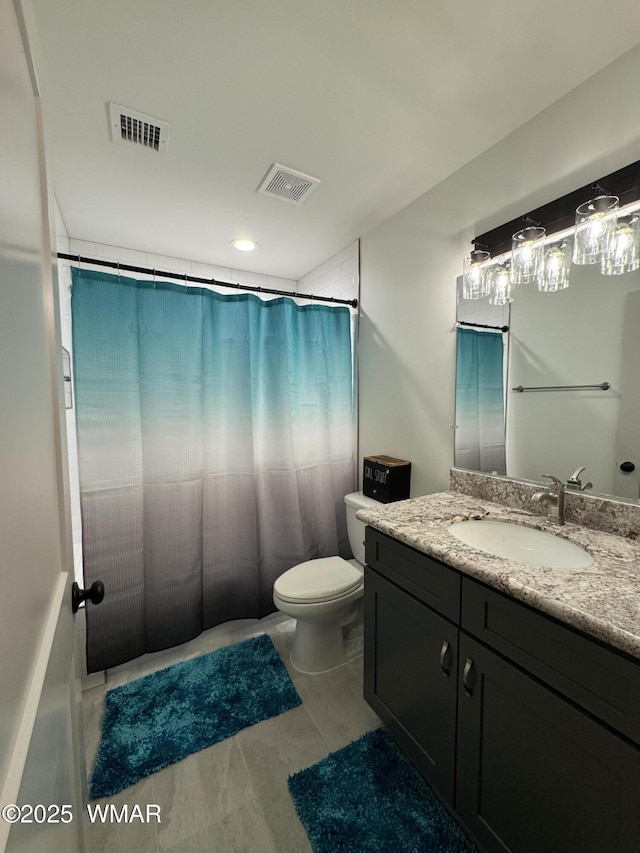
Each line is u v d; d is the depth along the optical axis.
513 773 0.87
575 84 1.16
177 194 1.70
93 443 1.63
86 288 1.60
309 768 1.26
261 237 2.17
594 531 1.16
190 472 1.87
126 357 1.69
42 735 0.43
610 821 0.69
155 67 1.05
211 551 1.99
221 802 1.16
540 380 1.33
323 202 1.80
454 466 1.69
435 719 1.09
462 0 0.90
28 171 0.51
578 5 0.92
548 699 0.79
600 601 0.76
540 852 0.81
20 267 0.44
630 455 1.10
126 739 1.37
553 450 1.30
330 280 2.50
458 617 1.01
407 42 1.00
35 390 0.50
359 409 2.33
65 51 0.99
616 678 0.68
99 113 1.21
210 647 1.92
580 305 1.20
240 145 1.39
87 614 1.64
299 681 1.67
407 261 1.87
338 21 0.94
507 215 1.40
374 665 1.37
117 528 1.69
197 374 1.88
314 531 2.30
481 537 1.28
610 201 1.07
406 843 1.04
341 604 1.70
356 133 1.34
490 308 1.49
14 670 0.35
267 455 2.15
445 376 1.71
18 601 0.37
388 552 1.28
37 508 0.48
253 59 1.03
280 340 2.10
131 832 1.09
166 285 1.78
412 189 1.71
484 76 1.12
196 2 0.88
